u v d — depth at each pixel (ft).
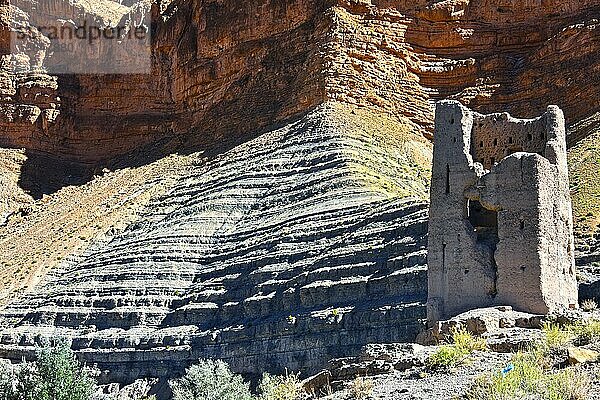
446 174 114.93
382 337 148.15
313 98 263.29
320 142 237.25
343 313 156.04
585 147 220.64
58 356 100.68
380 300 154.51
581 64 262.88
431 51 283.18
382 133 248.93
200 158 274.77
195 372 118.01
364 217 182.70
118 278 202.18
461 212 113.29
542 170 109.91
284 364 160.45
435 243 114.11
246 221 215.72
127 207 251.19
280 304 170.60
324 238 183.42
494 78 277.03
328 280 166.50
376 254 165.58
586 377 78.74
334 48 269.03
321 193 210.38
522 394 77.25
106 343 183.73
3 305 210.79
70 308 197.36
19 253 250.78
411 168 237.45
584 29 267.18
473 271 111.34
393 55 276.82
